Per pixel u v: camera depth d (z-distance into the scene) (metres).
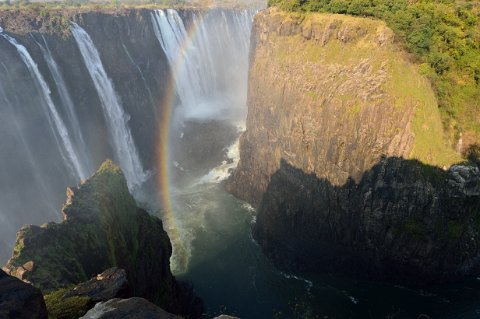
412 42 55.09
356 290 52.84
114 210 37.25
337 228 56.25
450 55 58.75
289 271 56.91
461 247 51.44
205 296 52.22
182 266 57.66
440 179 50.12
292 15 64.81
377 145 52.38
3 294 10.44
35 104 61.09
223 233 64.81
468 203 51.09
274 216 63.56
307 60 60.28
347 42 56.28
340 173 55.22
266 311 49.91
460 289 50.66
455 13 62.31
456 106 56.78
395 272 52.75
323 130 56.84
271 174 67.62
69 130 67.69
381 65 52.62
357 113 53.19
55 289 24.31
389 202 52.03
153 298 38.34
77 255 29.97
